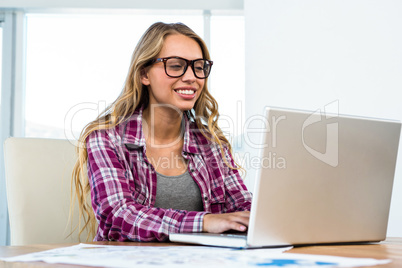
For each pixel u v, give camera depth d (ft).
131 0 11.77
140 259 2.37
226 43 12.27
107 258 2.42
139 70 5.23
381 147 3.43
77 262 2.30
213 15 12.23
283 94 10.95
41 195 4.95
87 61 11.96
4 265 2.32
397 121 3.50
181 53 5.18
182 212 3.66
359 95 10.40
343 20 10.61
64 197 5.05
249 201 5.39
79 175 4.99
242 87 12.10
